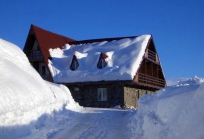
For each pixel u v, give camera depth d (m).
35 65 36.19
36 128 13.63
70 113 18.45
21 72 15.09
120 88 30.94
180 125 7.73
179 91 9.93
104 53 34.06
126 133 13.02
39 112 14.72
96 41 40.03
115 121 16.22
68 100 20.66
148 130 10.27
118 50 35.38
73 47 39.38
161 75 40.94
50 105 16.72
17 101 12.05
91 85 32.12
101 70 32.34
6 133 10.73
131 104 32.62
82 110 20.97
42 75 34.91
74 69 34.31
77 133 13.55
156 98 12.50
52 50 36.78
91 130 14.08
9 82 12.61
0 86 11.66
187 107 7.82
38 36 35.88
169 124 8.71
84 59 34.69
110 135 12.84
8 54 16.14
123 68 31.47
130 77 30.20
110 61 33.47
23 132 12.14
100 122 16.08
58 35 40.81
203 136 6.85
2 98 11.05
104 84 31.56
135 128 12.72
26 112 12.85
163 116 9.48
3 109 10.73
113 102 31.00
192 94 8.27
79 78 32.06
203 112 7.34
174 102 9.16
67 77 32.69
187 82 13.91
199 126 7.11
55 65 34.81
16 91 12.44
